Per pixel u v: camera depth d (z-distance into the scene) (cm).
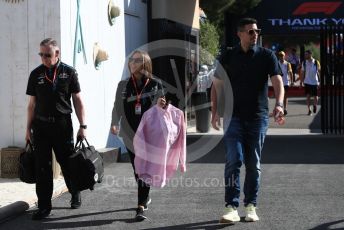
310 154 1706
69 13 1405
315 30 3766
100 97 1600
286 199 1136
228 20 3750
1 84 1382
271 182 1298
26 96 1373
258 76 959
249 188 977
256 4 3700
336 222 974
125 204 1112
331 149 1805
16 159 1334
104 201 1137
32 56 1372
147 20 2070
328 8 3750
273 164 1532
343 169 1455
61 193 1213
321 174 1389
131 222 988
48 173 1020
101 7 1603
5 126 1386
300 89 3875
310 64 2806
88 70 1519
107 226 966
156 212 1048
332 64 2120
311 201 1120
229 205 969
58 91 1003
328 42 2136
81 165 1004
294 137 2100
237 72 962
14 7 1370
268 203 1105
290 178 1341
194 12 2597
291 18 3781
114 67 1700
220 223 965
